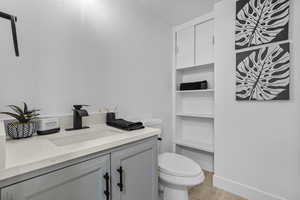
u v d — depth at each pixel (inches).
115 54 63.3
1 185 21.6
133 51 70.4
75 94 51.8
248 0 60.4
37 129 41.8
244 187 62.3
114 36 62.8
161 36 85.5
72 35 50.8
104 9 59.2
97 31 57.3
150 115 79.5
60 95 48.5
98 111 57.7
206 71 87.3
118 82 64.6
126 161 38.7
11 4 39.8
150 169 45.5
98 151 32.4
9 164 22.6
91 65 55.8
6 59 39.2
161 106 86.3
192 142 89.6
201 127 89.7
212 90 77.3
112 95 62.5
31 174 24.2
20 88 41.4
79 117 48.4
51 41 46.4
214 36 71.5
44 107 45.4
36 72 43.9
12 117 39.9
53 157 25.8
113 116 56.9
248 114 61.5
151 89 80.0
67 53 49.8
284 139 53.7
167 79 90.1
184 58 90.5
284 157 53.7
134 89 71.2
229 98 66.7
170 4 73.1
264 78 56.9
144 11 74.8
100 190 33.1
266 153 57.4
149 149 45.3
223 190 68.1
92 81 56.2
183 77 97.5
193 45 86.6
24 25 41.7
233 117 65.6
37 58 44.0
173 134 94.0
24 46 41.8
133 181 40.4
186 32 89.4
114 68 63.1
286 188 53.4
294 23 51.5
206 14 80.5
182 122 97.6
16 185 22.8
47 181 25.8
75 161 29.2
